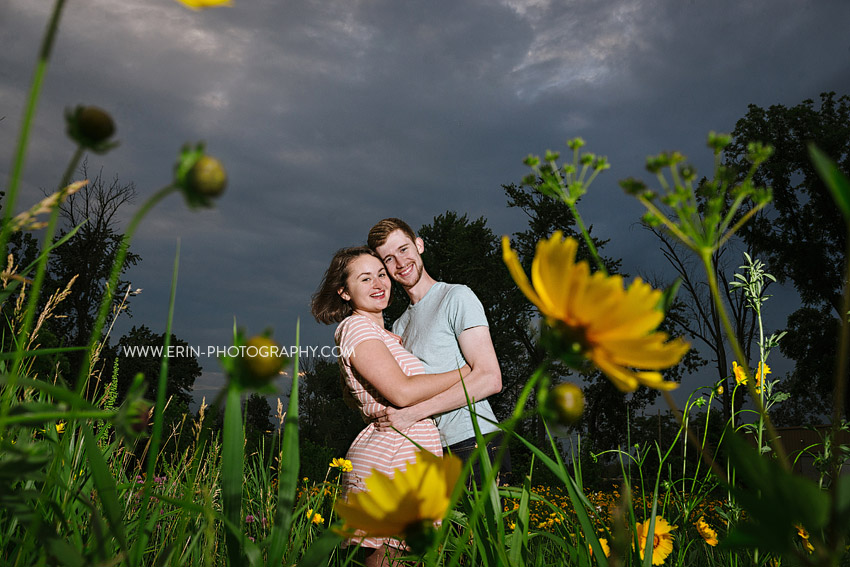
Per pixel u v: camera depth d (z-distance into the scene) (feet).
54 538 1.82
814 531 1.12
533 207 79.82
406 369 8.66
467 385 8.78
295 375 2.43
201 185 1.29
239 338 1.36
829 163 0.98
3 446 1.81
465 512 3.25
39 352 1.94
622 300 1.24
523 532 3.11
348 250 9.73
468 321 9.52
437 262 85.15
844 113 73.31
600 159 1.89
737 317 59.52
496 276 81.41
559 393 1.35
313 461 26.99
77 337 39.50
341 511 1.41
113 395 4.83
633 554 3.01
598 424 59.62
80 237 47.83
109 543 2.48
